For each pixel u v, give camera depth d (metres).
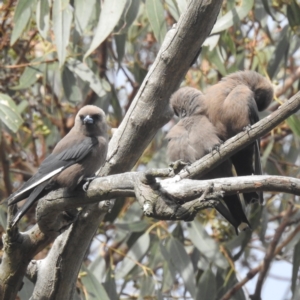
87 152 8.13
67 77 11.83
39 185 7.71
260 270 11.91
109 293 11.07
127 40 12.70
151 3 10.21
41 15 10.33
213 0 7.70
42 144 14.10
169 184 6.27
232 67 12.34
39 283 8.48
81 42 13.18
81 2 10.41
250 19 12.92
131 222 11.58
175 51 7.99
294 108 7.55
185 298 11.29
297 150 13.23
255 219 11.75
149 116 8.27
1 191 13.72
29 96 13.57
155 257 11.71
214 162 7.97
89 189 6.98
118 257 12.70
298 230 11.80
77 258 8.23
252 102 9.74
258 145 9.45
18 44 12.35
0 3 11.90
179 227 11.69
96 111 9.03
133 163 8.59
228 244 11.68
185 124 9.73
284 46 12.18
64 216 7.71
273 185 6.08
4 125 12.16
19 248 7.69
